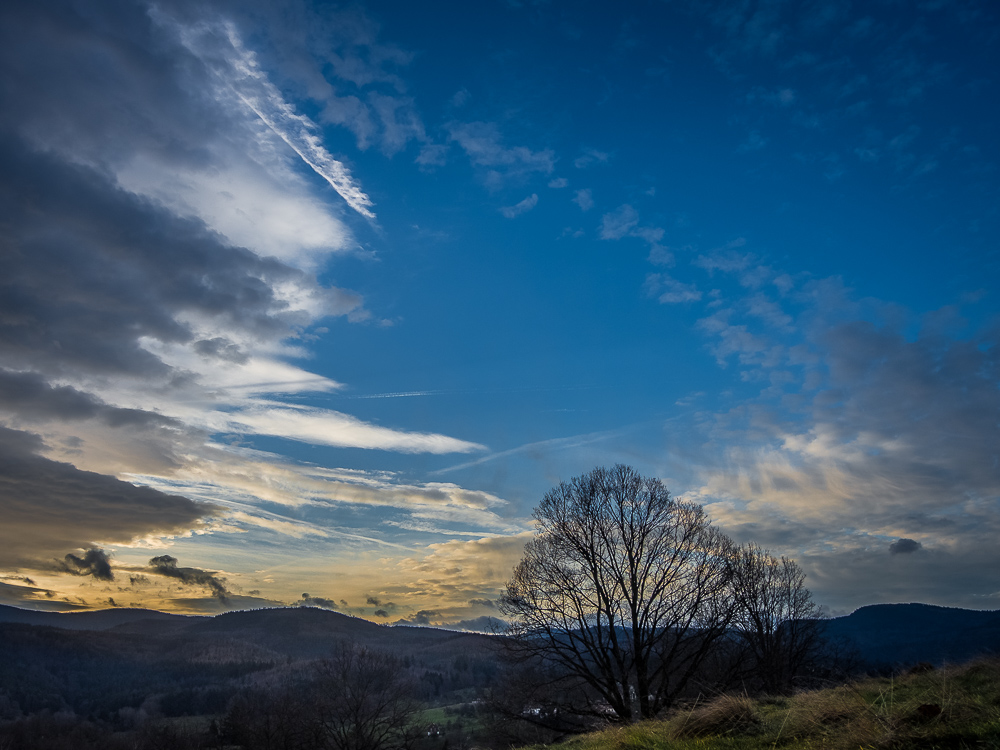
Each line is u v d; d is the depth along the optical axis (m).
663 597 26.34
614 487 28.38
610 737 12.77
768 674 31.34
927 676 11.57
